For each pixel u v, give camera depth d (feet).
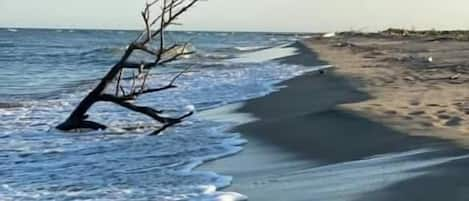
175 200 30.99
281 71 127.03
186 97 83.15
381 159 37.11
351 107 57.67
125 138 52.13
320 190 30.91
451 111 53.98
